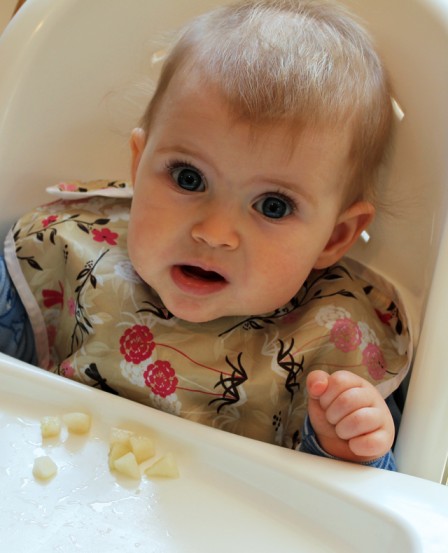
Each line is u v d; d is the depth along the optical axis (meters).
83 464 0.58
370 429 0.61
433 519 0.50
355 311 0.78
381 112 0.74
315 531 0.54
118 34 0.83
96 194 0.86
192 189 0.68
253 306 0.72
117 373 0.75
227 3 0.80
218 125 0.65
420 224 0.77
